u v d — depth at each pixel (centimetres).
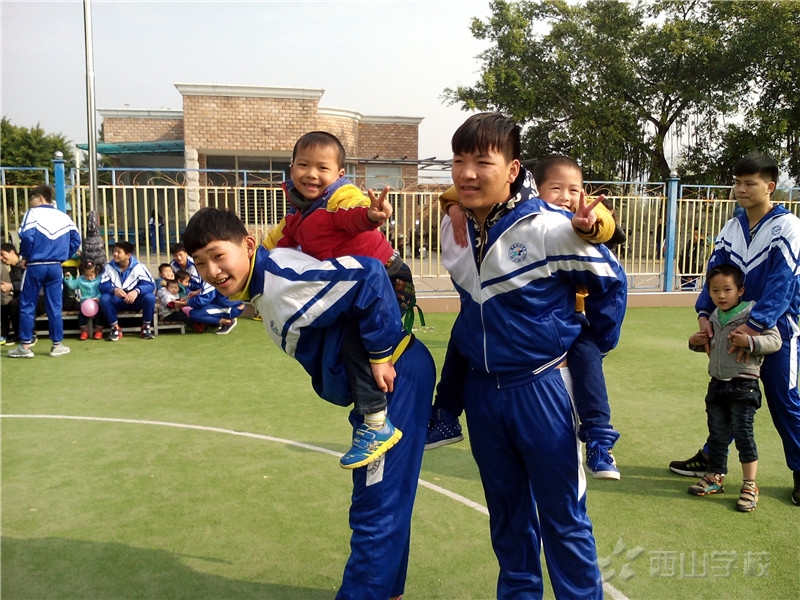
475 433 262
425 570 319
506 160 234
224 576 313
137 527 361
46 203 799
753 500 389
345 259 239
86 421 545
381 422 246
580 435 249
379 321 238
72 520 369
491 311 243
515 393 247
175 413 568
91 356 799
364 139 2284
